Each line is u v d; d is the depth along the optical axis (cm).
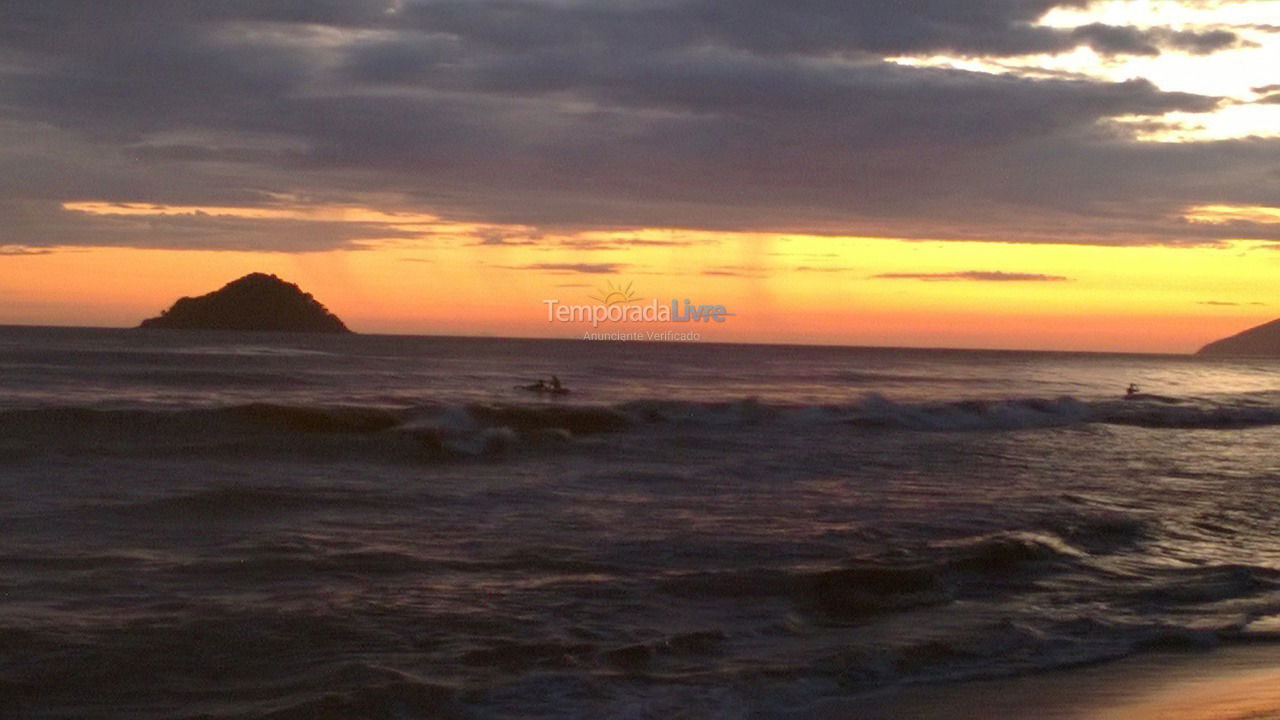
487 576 946
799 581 941
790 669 721
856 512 1315
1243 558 1127
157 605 827
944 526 1228
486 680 688
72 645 726
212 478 1470
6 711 619
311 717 613
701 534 1149
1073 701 682
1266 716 648
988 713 659
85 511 1178
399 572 953
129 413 1875
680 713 645
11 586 866
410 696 648
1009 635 819
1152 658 779
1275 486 1675
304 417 2036
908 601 908
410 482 1495
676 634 788
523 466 1700
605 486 1495
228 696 652
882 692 695
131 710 626
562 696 664
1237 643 825
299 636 762
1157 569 1057
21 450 1616
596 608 857
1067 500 1451
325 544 1054
